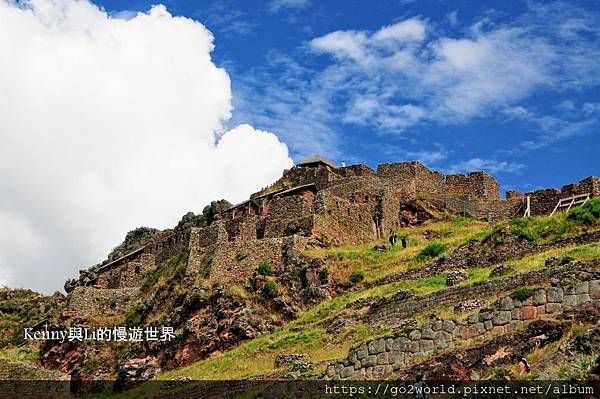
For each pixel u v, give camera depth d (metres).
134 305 89.25
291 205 85.31
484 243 69.25
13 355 92.88
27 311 113.69
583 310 35.00
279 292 72.75
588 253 56.16
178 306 78.19
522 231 67.56
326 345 57.66
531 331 34.97
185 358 71.12
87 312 90.88
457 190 102.56
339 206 86.44
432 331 39.16
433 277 67.00
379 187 95.06
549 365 32.12
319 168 102.00
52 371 82.62
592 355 31.36
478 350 35.72
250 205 95.38
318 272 73.81
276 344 62.06
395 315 56.84
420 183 101.12
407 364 38.56
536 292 37.22
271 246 77.94
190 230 89.75
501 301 37.97
